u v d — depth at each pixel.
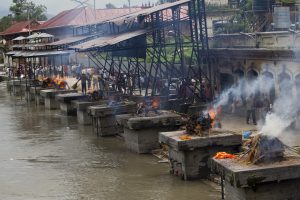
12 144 29.55
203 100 30.44
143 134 24.52
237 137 19.16
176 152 19.86
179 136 19.81
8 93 65.31
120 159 24.00
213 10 42.19
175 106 29.80
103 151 26.22
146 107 26.11
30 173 22.42
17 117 41.59
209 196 17.42
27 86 55.03
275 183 14.73
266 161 15.07
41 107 48.50
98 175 21.36
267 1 33.16
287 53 24.36
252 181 14.38
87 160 24.31
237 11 39.34
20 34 97.56
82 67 59.75
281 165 14.68
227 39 31.70
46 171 22.62
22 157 25.83
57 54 53.09
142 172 21.31
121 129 30.42
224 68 31.81
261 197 14.74
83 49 34.56
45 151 27.08
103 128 30.61
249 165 15.00
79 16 72.56
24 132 33.75
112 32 41.31
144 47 33.56
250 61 28.50
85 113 35.28
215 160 16.02
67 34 73.50
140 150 24.58
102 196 18.41
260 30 32.84
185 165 19.16
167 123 24.47
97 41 37.06
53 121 38.34
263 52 26.45
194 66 37.28
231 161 15.72
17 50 81.06
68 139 30.33
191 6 33.03
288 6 32.09
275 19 29.72
